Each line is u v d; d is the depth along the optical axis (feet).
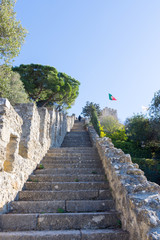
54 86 70.90
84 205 13.82
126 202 11.17
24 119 20.26
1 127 12.41
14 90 34.88
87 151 27.53
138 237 9.13
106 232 10.65
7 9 25.17
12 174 14.39
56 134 38.06
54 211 13.46
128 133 63.67
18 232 10.83
